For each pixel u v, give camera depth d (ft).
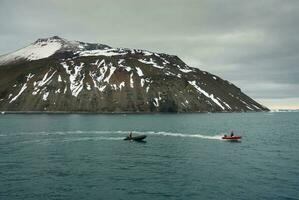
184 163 175.01
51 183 134.00
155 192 122.62
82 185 131.34
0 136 307.37
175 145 248.32
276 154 205.67
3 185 131.03
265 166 167.12
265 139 294.05
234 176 145.38
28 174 149.07
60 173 151.33
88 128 401.29
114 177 143.84
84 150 221.46
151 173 151.64
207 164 172.45
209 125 472.03
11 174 149.07
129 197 116.98
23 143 256.73
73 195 119.03
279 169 159.84
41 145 245.86
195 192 122.42
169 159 187.32
